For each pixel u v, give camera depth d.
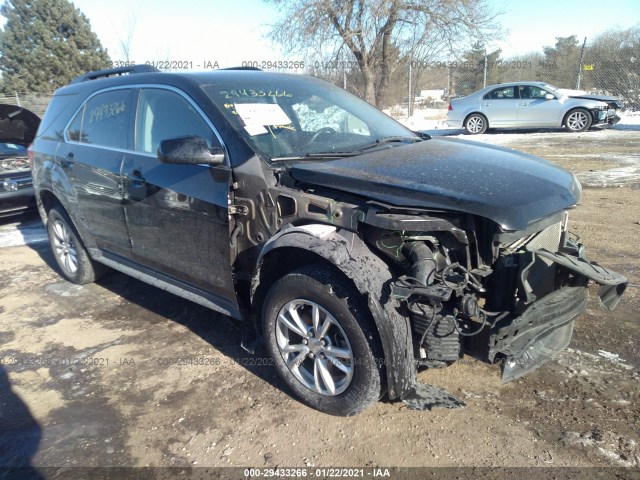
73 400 3.13
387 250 2.61
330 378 2.81
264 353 3.55
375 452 2.56
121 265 4.20
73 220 4.56
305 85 3.95
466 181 2.63
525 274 2.45
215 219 3.12
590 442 2.54
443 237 2.57
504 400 2.88
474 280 2.44
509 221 2.38
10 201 7.15
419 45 18.94
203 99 3.30
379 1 17.75
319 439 2.68
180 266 3.53
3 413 3.04
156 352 3.65
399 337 2.50
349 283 2.60
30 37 35.44
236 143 3.06
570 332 3.12
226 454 2.61
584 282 2.72
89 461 2.61
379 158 3.05
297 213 2.81
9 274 5.45
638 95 18.83
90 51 36.84
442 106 25.27
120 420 2.92
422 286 2.37
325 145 3.31
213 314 4.21
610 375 3.06
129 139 3.82
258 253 3.01
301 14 17.92
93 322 4.18
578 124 14.55
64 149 4.51
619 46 19.83
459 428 2.69
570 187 2.84
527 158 3.24
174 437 2.76
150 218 3.61
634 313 3.77
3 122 7.86
